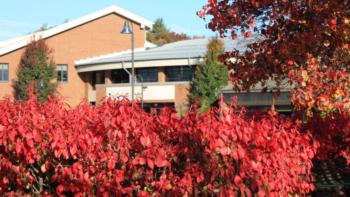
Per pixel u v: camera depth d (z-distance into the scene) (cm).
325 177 950
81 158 581
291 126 773
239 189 528
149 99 3750
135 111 602
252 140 533
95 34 4538
